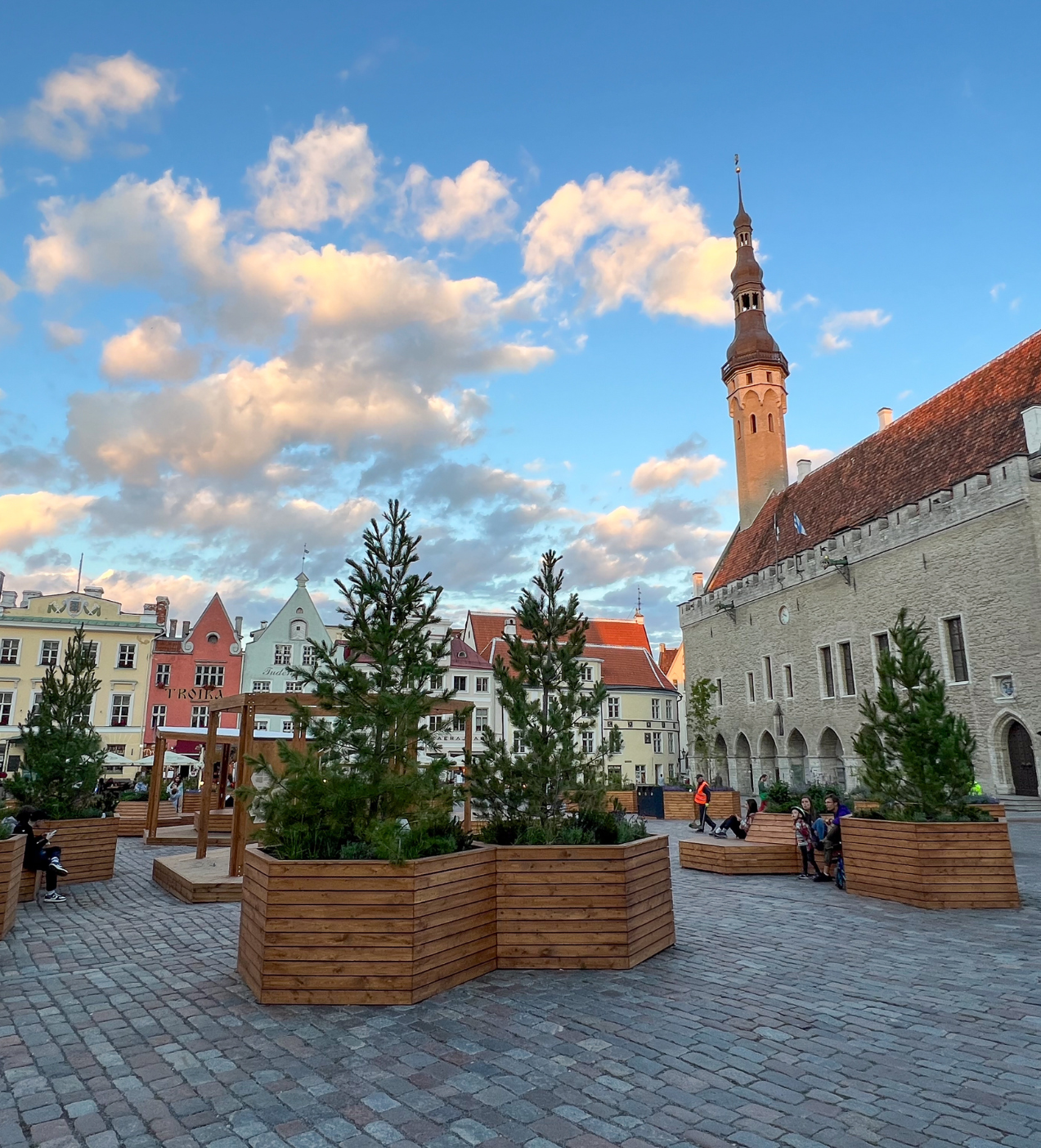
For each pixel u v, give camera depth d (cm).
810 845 1489
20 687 4516
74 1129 466
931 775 1245
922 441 4047
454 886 754
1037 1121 470
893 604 3594
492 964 796
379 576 849
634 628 6875
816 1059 566
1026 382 3466
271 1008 683
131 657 4772
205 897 1250
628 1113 482
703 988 740
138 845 2150
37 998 723
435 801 816
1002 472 3014
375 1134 458
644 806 3334
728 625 5162
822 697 4112
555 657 952
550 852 819
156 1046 598
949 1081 527
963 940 937
